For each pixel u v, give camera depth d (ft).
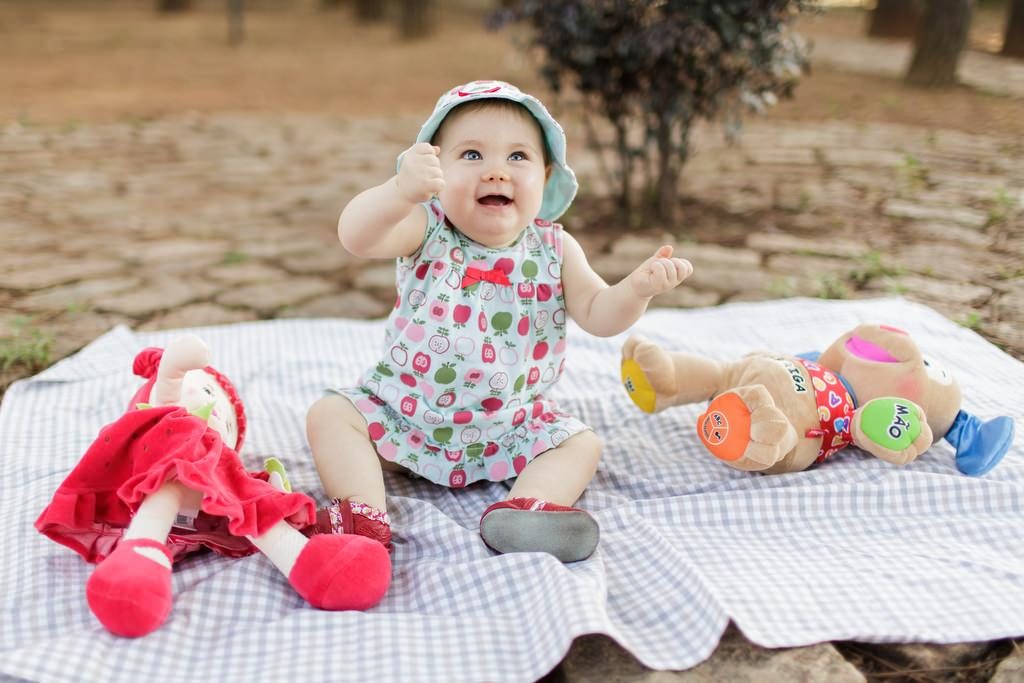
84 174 18.19
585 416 8.38
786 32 13.56
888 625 5.52
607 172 15.46
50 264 13.12
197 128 23.08
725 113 14.03
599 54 13.66
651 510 6.78
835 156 19.33
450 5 52.39
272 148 21.07
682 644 5.42
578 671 5.26
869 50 35.81
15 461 7.56
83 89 28.04
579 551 6.01
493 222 6.75
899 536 6.53
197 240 14.47
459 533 6.37
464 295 6.88
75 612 5.63
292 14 52.80
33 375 9.73
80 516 5.87
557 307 7.23
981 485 6.86
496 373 6.93
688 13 13.01
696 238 14.42
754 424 6.87
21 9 51.57
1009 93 26.02
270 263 13.52
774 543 6.48
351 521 6.17
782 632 5.43
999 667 5.36
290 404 8.83
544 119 6.88
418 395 6.99
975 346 9.73
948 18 26.89
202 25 46.78
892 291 11.85
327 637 5.37
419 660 5.24
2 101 25.34
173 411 5.85
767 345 10.11
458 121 6.79
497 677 5.14
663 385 7.64
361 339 10.47
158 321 11.27
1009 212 14.99
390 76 31.63
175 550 6.10
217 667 5.20
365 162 19.81
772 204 16.08
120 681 5.02
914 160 18.60
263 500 5.78
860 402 7.39
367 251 6.55
